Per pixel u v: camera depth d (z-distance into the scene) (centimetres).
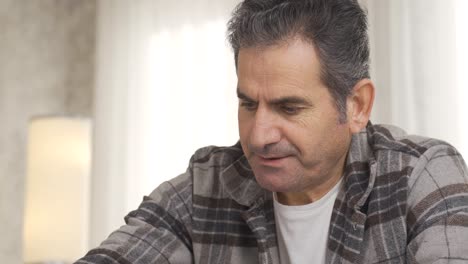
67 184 355
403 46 274
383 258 128
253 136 116
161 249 144
